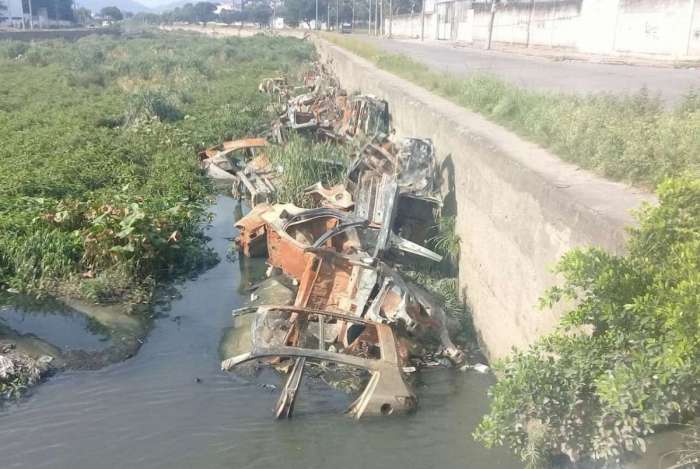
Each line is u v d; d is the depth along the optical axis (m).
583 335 4.94
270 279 10.78
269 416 7.11
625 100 10.19
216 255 12.15
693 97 9.71
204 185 16.23
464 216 10.26
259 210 12.62
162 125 21.27
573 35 30.64
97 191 13.95
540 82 17.50
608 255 4.79
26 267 10.16
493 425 4.91
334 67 36.31
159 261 11.17
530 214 7.50
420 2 87.00
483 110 13.03
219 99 27.66
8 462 6.29
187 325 9.38
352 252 9.84
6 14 109.69
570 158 8.49
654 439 4.57
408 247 9.75
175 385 7.70
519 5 37.69
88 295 9.68
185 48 56.03
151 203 13.01
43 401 7.32
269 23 130.25
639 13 25.11
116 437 6.69
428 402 7.46
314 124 18.89
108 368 8.06
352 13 103.19
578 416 4.73
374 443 6.66
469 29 47.78
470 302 9.59
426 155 11.67
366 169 13.60
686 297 3.88
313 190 13.16
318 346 8.38
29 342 8.39
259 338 7.53
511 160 8.51
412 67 22.22
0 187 13.18
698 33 22.34
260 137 20.61
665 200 4.64
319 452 6.50
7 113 23.31
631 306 4.20
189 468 6.25
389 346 7.65
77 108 24.22
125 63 39.88
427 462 6.34
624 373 4.18
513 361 5.12
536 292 7.14
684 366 3.93
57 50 49.50
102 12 166.62
